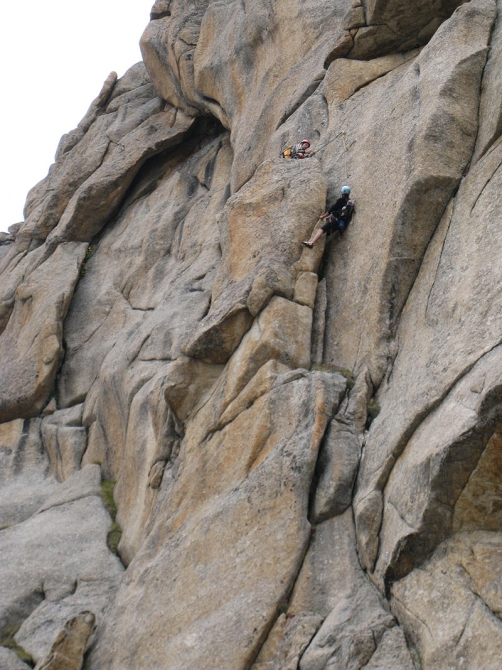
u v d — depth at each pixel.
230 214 17.17
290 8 22.22
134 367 19.66
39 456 21.33
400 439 11.28
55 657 12.20
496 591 9.21
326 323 14.97
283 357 14.20
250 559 11.68
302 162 17.23
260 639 10.68
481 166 13.60
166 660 11.38
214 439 13.98
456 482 9.98
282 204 16.44
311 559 11.28
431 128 14.27
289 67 21.48
